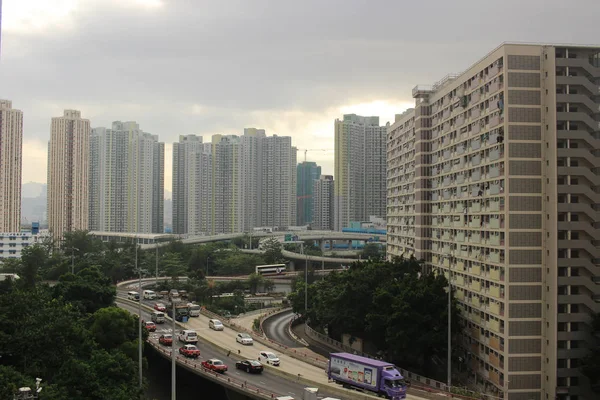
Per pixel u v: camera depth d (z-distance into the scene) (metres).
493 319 87.19
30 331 66.25
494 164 88.44
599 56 86.25
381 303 97.31
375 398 68.38
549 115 83.81
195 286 168.88
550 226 83.19
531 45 84.75
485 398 77.62
